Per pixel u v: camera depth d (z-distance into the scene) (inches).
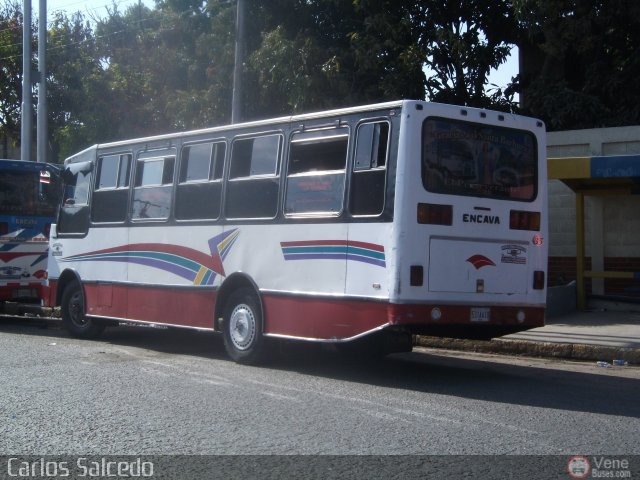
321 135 383.2
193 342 517.7
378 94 722.2
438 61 757.9
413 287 343.0
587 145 613.0
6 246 658.2
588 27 666.8
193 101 802.2
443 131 357.4
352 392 342.3
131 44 1123.3
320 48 723.4
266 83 745.0
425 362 439.2
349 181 365.4
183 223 453.1
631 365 428.8
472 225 362.3
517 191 381.4
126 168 500.4
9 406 311.0
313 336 374.3
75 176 546.3
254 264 407.8
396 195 344.2
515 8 677.3
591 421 289.0
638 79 705.0
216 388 348.8
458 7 767.7
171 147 468.4
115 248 500.4
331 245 369.7
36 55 1261.1
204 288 436.8
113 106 1036.5
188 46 948.0
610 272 586.9
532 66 817.5
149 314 472.4
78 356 444.8
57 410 304.0
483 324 363.6
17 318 702.5
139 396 330.0
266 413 299.3
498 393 343.3
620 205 610.2
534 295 382.3
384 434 268.2
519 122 383.9
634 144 594.9
